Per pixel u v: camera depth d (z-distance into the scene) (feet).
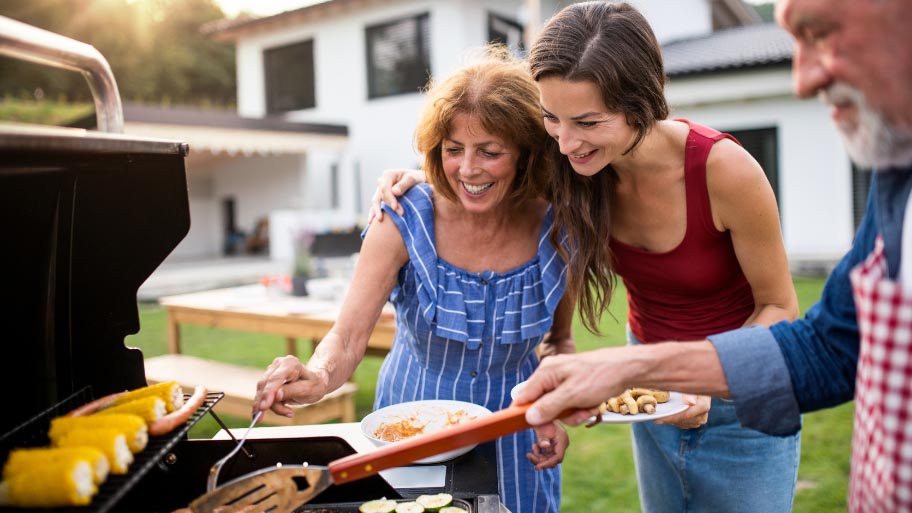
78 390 4.14
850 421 13.19
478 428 3.51
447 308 5.42
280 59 46.75
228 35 47.83
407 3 40.34
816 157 29.12
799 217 29.76
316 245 37.81
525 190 5.57
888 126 2.68
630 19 4.57
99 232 4.03
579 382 3.51
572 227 5.52
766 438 5.77
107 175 3.92
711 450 5.95
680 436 6.12
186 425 3.65
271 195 48.83
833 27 2.64
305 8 43.06
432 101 5.21
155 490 4.19
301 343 21.99
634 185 5.49
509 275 5.54
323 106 45.09
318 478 3.52
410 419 5.08
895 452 2.65
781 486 5.95
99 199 3.98
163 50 83.20
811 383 3.56
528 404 3.61
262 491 3.50
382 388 6.15
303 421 10.84
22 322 3.74
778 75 28.63
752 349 3.63
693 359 3.65
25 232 3.70
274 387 4.39
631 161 5.27
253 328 13.91
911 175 2.84
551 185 5.48
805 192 29.50
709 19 48.57
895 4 2.48
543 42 4.55
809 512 9.66
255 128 37.83
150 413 3.48
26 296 3.76
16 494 2.88
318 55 44.73
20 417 3.72
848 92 2.71
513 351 5.57
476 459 4.60
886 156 2.77
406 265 5.73
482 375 5.65
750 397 3.59
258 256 48.34
